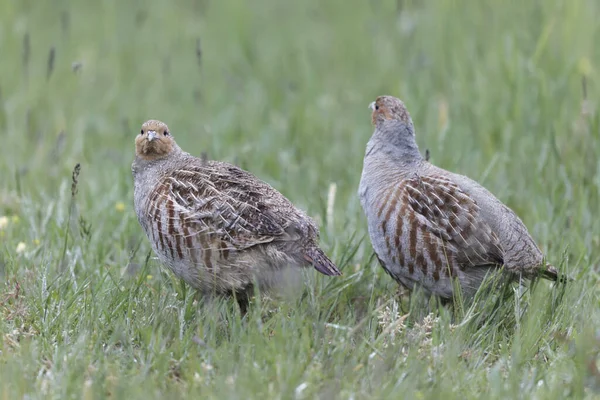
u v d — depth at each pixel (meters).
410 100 17.20
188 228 9.84
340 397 8.00
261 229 9.66
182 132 18.09
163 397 7.85
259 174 15.34
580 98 16.20
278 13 27.42
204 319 9.74
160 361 8.55
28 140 16.47
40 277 10.36
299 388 8.03
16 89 19.62
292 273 9.91
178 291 10.58
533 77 16.12
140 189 10.69
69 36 23.27
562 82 16.16
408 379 8.26
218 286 10.02
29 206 12.97
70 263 11.00
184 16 25.70
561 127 15.30
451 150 15.38
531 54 17.06
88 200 13.73
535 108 15.85
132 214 12.70
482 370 8.79
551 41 17.55
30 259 11.23
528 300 10.12
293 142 16.80
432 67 18.95
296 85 19.84
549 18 17.73
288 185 14.68
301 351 8.64
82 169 15.57
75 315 9.62
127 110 19.52
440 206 10.42
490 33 18.89
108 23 23.70
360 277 11.09
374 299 10.87
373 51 22.34
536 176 13.70
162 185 10.17
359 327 9.47
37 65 21.11
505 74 16.33
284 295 10.06
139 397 7.77
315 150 16.83
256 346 8.74
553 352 9.32
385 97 11.23
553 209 12.99
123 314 9.70
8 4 21.52
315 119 18.59
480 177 14.13
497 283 10.52
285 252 9.73
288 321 9.36
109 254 11.82
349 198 13.80
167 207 9.98
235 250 9.75
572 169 13.81
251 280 9.92
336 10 25.95
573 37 17.55
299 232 9.79
